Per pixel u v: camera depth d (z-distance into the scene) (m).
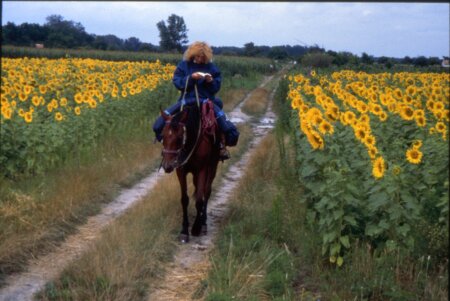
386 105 9.27
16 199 8.06
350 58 32.41
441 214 5.76
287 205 7.87
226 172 11.59
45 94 14.58
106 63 27.45
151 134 14.62
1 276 6.15
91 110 12.63
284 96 22.75
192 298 5.70
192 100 7.46
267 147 13.44
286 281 5.85
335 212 6.00
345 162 6.75
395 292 5.26
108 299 5.53
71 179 9.41
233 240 7.17
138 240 6.93
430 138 7.64
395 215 5.79
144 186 10.38
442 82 16.52
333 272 5.97
